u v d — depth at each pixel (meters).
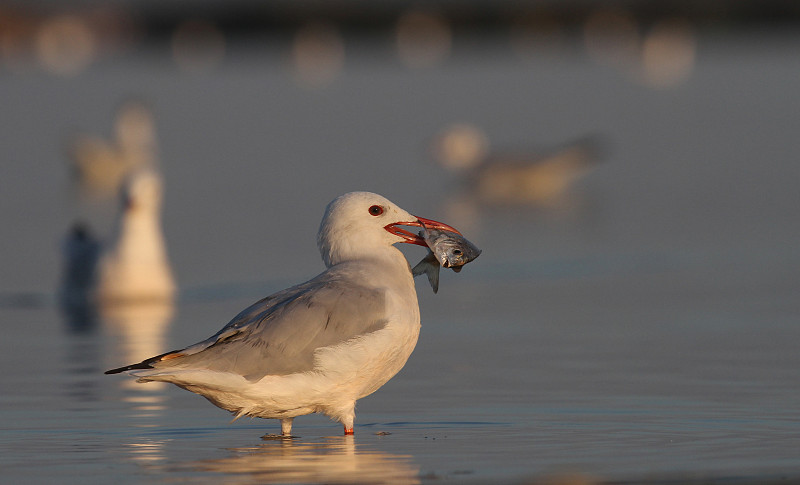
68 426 9.32
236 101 52.81
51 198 27.23
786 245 19.66
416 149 35.09
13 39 92.00
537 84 61.69
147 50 103.69
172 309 15.59
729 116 43.44
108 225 23.20
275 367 8.43
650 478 7.49
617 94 55.47
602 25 104.75
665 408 9.70
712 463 7.86
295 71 76.31
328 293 8.77
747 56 80.00
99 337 13.70
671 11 106.50
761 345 12.49
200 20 108.75
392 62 86.75
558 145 36.91
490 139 38.94
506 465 7.93
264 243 20.03
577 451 8.30
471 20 115.19
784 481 7.35
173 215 23.05
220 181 27.95
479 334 13.46
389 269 9.26
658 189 27.48
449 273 18.08
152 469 7.96
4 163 33.53
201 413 9.85
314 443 8.73
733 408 9.63
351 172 30.08
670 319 14.17
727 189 26.72
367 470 7.87
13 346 13.12
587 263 18.69
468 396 10.32
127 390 10.77
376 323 8.71
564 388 10.59
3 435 9.00
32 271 18.20
